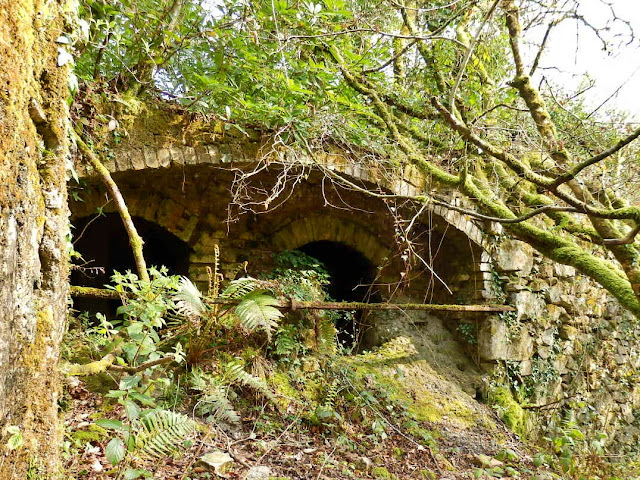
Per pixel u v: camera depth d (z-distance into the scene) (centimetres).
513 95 531
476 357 595
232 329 416
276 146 428
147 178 452
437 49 564
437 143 569
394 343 573
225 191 492
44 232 181
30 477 166
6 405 152
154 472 272
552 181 312
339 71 499
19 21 154
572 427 513
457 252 615
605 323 725
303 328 481
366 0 523
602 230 359
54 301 185
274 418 389
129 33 404
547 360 623
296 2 412
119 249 689
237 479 293
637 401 763
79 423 291
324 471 336
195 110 405
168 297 368
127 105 365
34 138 169
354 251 624
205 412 355
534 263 625
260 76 422
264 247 543
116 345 320
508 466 434
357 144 473
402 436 434
